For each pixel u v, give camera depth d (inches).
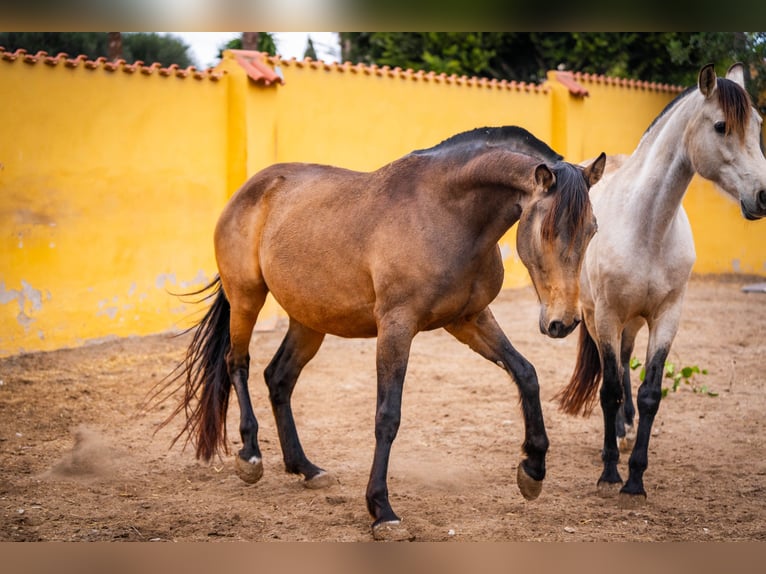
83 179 327.0
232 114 369.1
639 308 185.3
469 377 297.0
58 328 321.4
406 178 165.0
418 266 155.5
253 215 193.2
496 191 154.7
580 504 177.2
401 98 427.8
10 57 303.7
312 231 173.6
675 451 213.8
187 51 685.9
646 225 180.4
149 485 190.9
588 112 496.7
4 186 304.3
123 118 337.4
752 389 277.7
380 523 156.6
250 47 526.9
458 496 181.8
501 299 449.7
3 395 262.8
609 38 602.9
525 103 477.7
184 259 363.3
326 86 398.6
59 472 198.4
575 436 229.9
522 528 162.9
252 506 176.9
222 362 199.5
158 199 351.6
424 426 239.3
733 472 197.0
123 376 292.7
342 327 174.2
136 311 347.3
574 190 140.2
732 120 167.3
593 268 189.5
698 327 384.8
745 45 430.0
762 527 163.6
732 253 546.0
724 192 175.0
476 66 619.8
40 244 315.0
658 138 182.5
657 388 179.9
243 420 190.2
